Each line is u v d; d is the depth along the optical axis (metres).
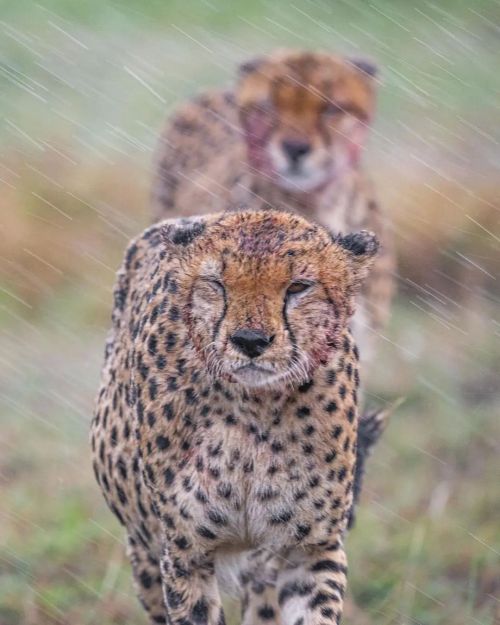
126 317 10.77
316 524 9.43
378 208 16.27
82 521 13.73
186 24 33.00
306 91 15.50
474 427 15.77
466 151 26.06
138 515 10.37
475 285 19.59
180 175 16.75
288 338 8.92
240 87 15.82
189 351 9.35
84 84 29.22
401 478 14.71
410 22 33.06
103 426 10.70
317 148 15.31
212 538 9.48
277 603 10.32
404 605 12.04
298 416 9.21
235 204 15.56
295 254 8.95
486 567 12.74
